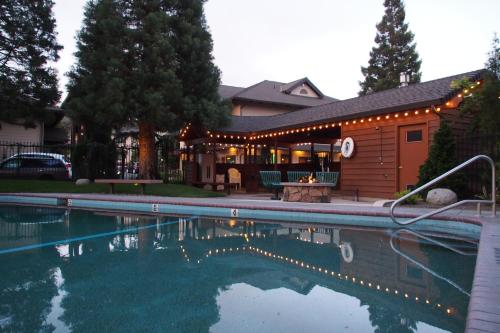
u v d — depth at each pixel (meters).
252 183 16.92
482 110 9.12
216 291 3.26
